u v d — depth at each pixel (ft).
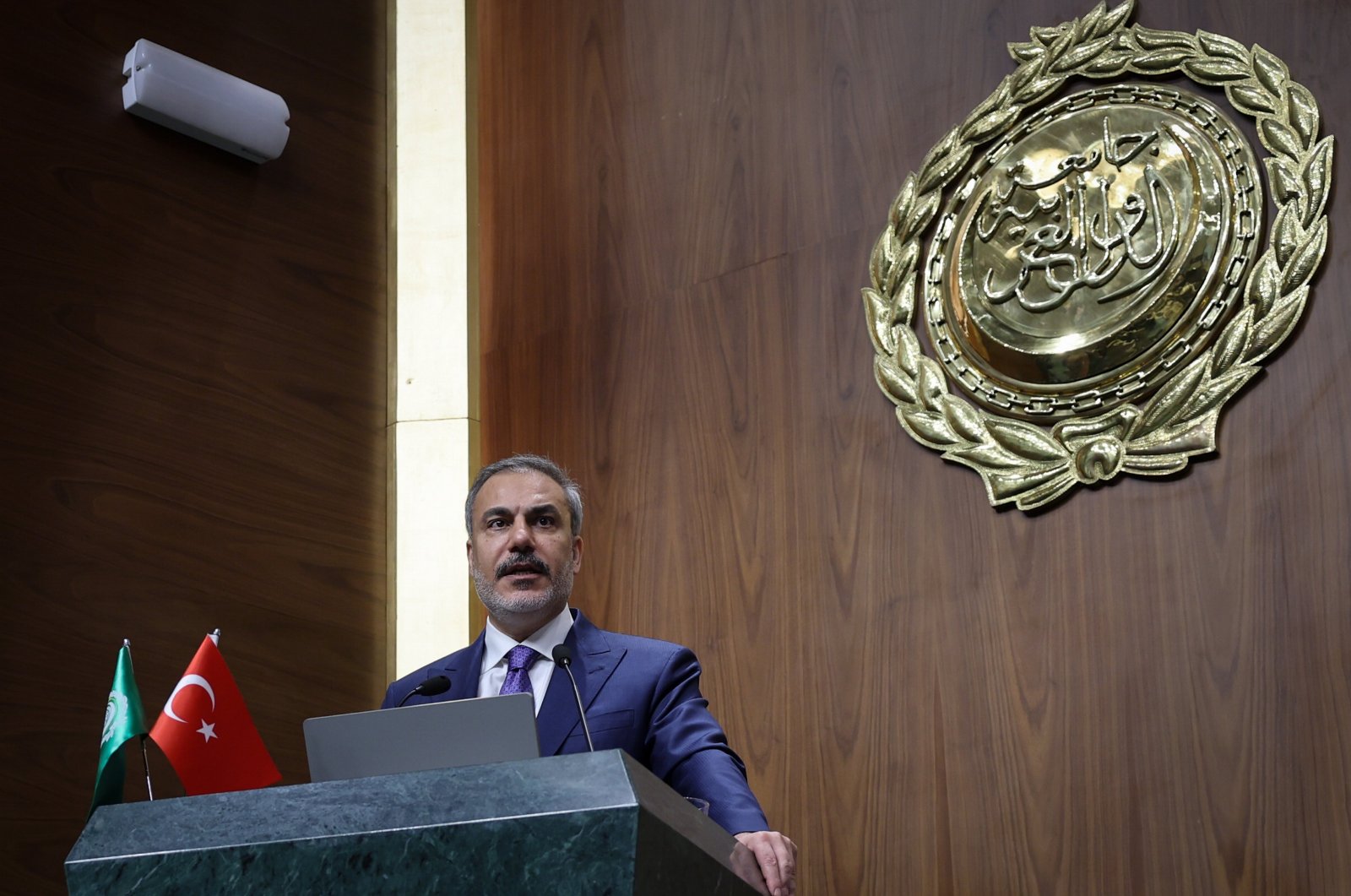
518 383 20.84
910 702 16.56
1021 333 16.76
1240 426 15.31
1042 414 16.51
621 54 21.35
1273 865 14.08
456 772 8.17
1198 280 15.78
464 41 22.03
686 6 20.92
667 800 8.38
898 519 17.21
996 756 15.87
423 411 20.29
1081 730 15.44
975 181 17.69
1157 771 14.89
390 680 19.16
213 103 18.89
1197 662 14.96
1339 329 14.97
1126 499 15.78
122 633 16.75
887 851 16.26
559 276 20.99
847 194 18.76
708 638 18.20
